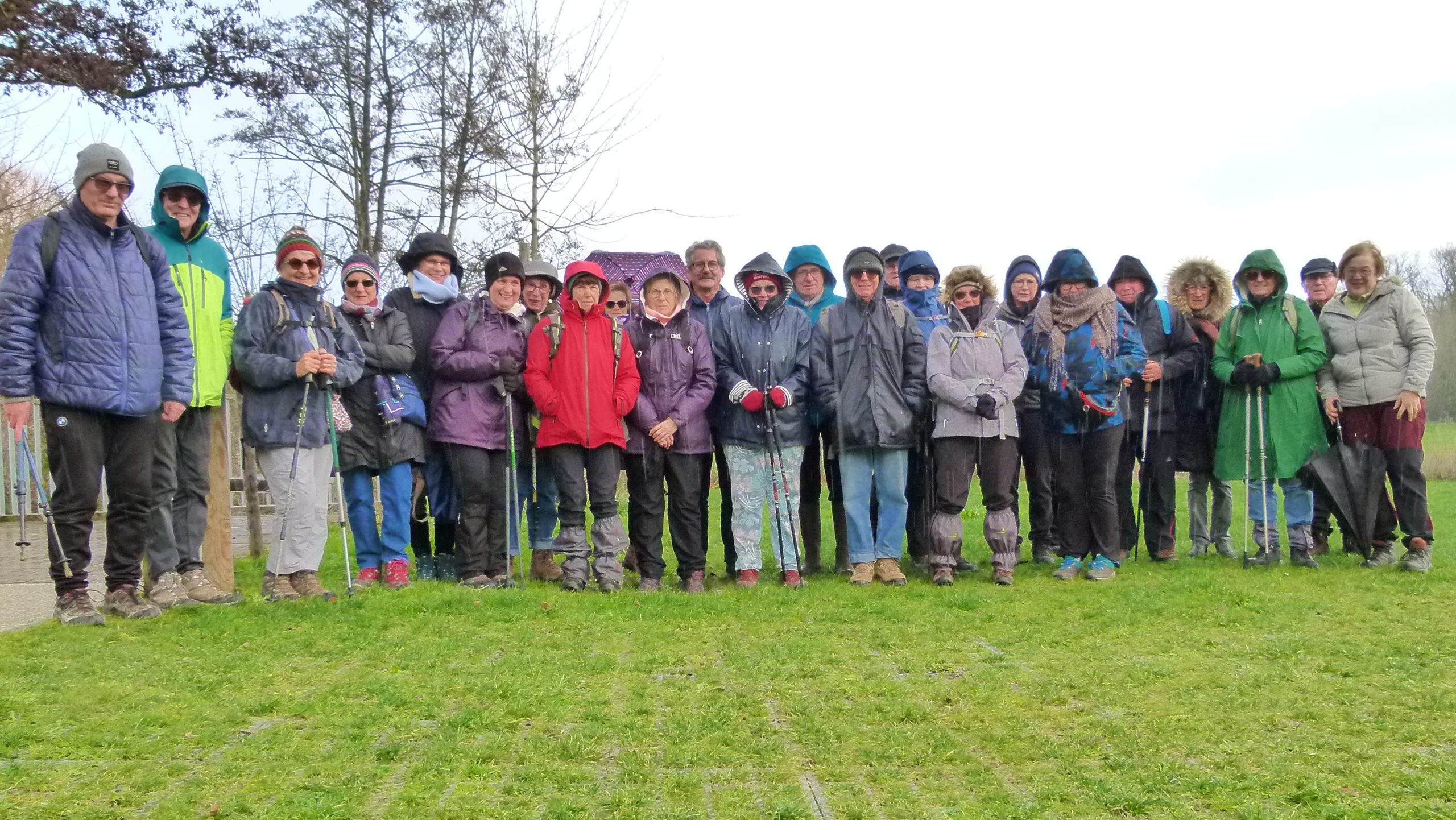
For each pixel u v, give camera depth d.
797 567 7.03
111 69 12.64
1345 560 7.98
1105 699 4.03
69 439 5.22
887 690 4.18
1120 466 8.23
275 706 3.97
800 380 7.11
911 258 7.75
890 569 7.10
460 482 6.75
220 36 12.92
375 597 5.97
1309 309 7.73
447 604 5.80
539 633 5.27
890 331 7.13
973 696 4.09
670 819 2.95
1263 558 7.59
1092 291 7.38
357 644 4.93
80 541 5.34
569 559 6.69
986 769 3.33
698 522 6.87
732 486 7.10
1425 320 7.47
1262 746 3.48
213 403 5.98
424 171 13.07
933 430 7.29
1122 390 7.39
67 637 4.94
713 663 4.68
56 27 12.70
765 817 2.97
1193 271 8.55
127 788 3.18
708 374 6.96
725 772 3.32
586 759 3.44
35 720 3.76
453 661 4.68
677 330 6.98
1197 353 8.09
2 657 4.55
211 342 5.99
